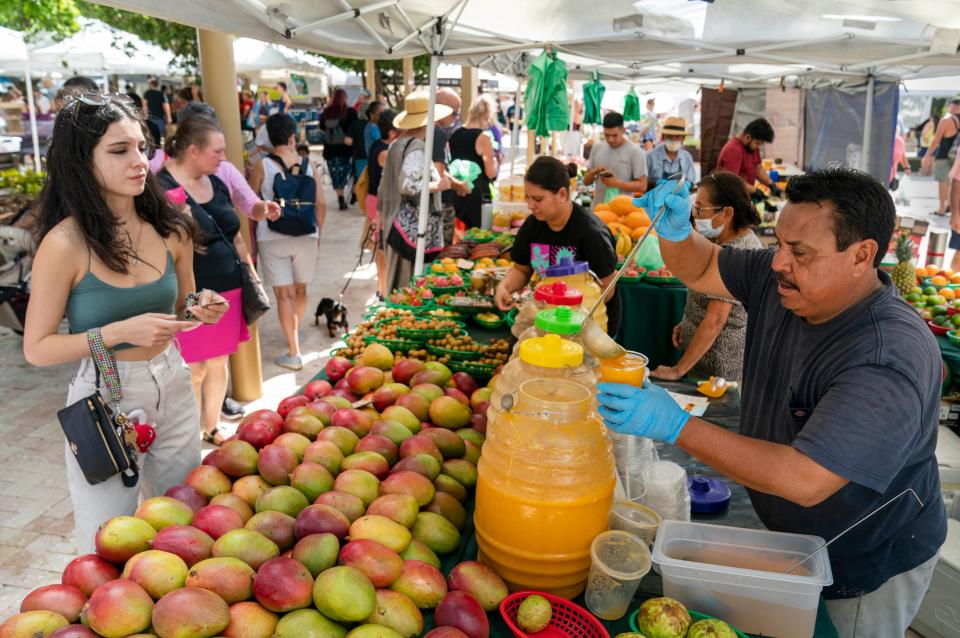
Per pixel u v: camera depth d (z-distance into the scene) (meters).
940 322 4.46
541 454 1.59
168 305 2.52
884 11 3.96
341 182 14.00
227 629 1.41
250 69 17.28
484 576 1.62
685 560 1.65
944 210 11.78
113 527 1.58
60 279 2.21
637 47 4.87
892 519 1.80
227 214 4.18
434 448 2.08
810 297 1.62
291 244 5.86
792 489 1.49
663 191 2.09
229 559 1.52
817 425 1.52
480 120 7.63
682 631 1.47
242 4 2.74
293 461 1.96
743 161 7.96
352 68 24.70
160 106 15.27
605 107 16.88
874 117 7.35
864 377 1.53
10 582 3.36
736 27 4.54
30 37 12.46
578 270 2.84
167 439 2.55
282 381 5.82
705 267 2.28
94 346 2.19
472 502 2.07
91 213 2.19
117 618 1.37
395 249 6.04
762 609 1.56
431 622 1.57
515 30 4.71
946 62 4.55
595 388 1.76
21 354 6.28
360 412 2.26
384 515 1.74
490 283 4.57
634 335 5.15
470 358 3.41
